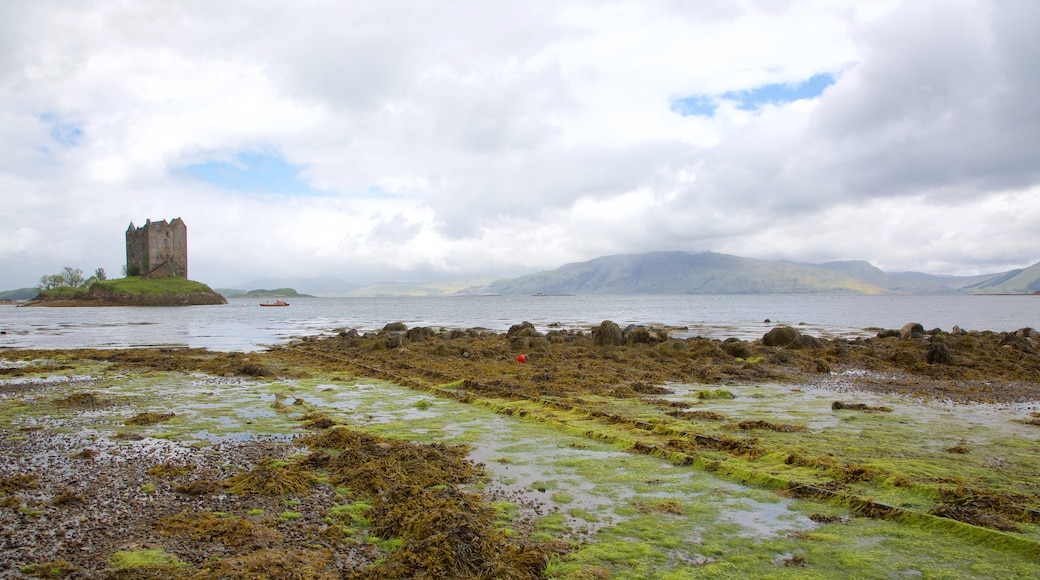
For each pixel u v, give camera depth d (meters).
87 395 17.09
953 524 7.56
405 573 6.30
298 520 7.93
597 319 80.94
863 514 8.16
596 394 18.03
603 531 7.56
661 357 27.78
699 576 6.35
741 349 27.97
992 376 22.16
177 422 14.09
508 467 10.36
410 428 13.48
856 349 30.19
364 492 9.03
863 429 13.31
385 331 42.19
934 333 38.03
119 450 11.51
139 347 37.59
